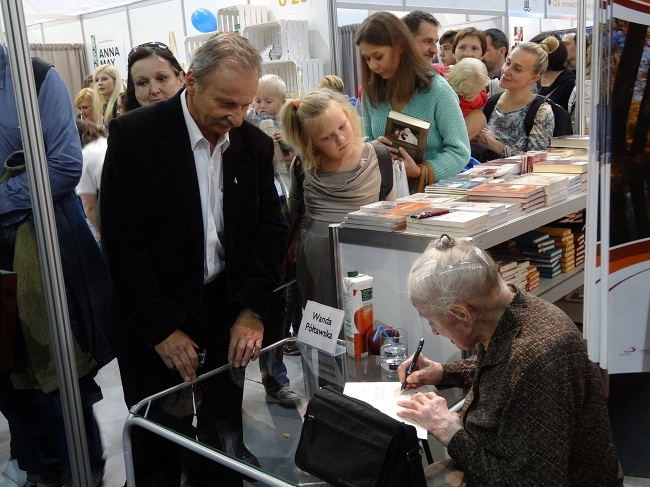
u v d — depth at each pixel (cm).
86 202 275
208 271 203
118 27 548
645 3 113
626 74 116
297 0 438
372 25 259
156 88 238
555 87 412
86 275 229
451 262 138
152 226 195
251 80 177
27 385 226
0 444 242
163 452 204
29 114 194
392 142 260
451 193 236
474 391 145
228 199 198
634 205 121
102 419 308
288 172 293
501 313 138
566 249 291
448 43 441
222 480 214
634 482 233
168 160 188
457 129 263
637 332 126
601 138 117
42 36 548
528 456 125
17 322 217
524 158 280
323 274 248
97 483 256
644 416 274
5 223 209
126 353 206
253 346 200
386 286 206
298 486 136
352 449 132
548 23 622
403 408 156
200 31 493
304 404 169
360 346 190
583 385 132
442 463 152
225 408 171
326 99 234
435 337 197
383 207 216
